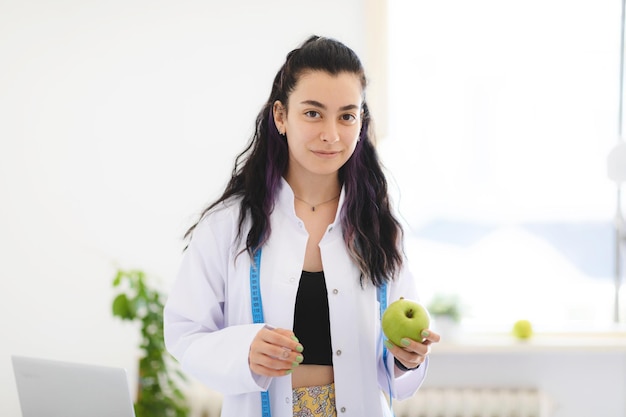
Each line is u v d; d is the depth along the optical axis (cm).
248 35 286
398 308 135
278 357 124
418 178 297
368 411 146
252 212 146
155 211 288
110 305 288
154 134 287
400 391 158
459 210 299
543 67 294
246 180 149
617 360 290
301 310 142
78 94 286
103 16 285
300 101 133
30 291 287
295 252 145
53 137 286
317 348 142
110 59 286
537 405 279
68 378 131
